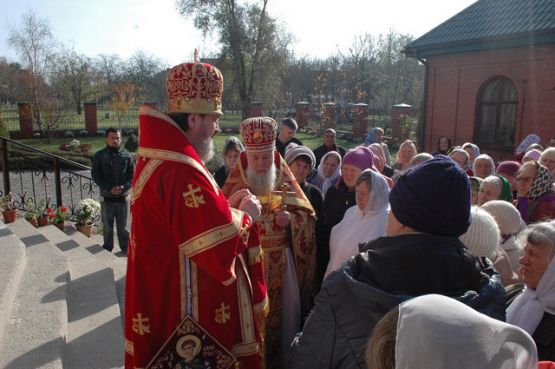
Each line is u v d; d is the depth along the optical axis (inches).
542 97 496.4
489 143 561.6
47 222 260.5
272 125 118.6
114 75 1870.1
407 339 38.5
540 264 78.9
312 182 213.8
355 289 57.6
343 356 57.7
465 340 36.5
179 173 71.1
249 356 82.2
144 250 73.7
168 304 74.4
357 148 151.6
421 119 641.0
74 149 890.1
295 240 121.6
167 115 76.4
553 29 466.0
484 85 557.3
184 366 74.5
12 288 128.5
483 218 86.1
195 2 1175.0
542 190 163.8
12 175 597.3
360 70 1658.5
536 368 37.3
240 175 122.6
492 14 567.8
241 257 82.1
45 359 105.6
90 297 150.3
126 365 78.2
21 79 1264.8
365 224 116.6
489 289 57.7
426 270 57.9
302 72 1872.5
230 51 1200.2
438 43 584.7
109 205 260.7
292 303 121.2
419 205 59.4
